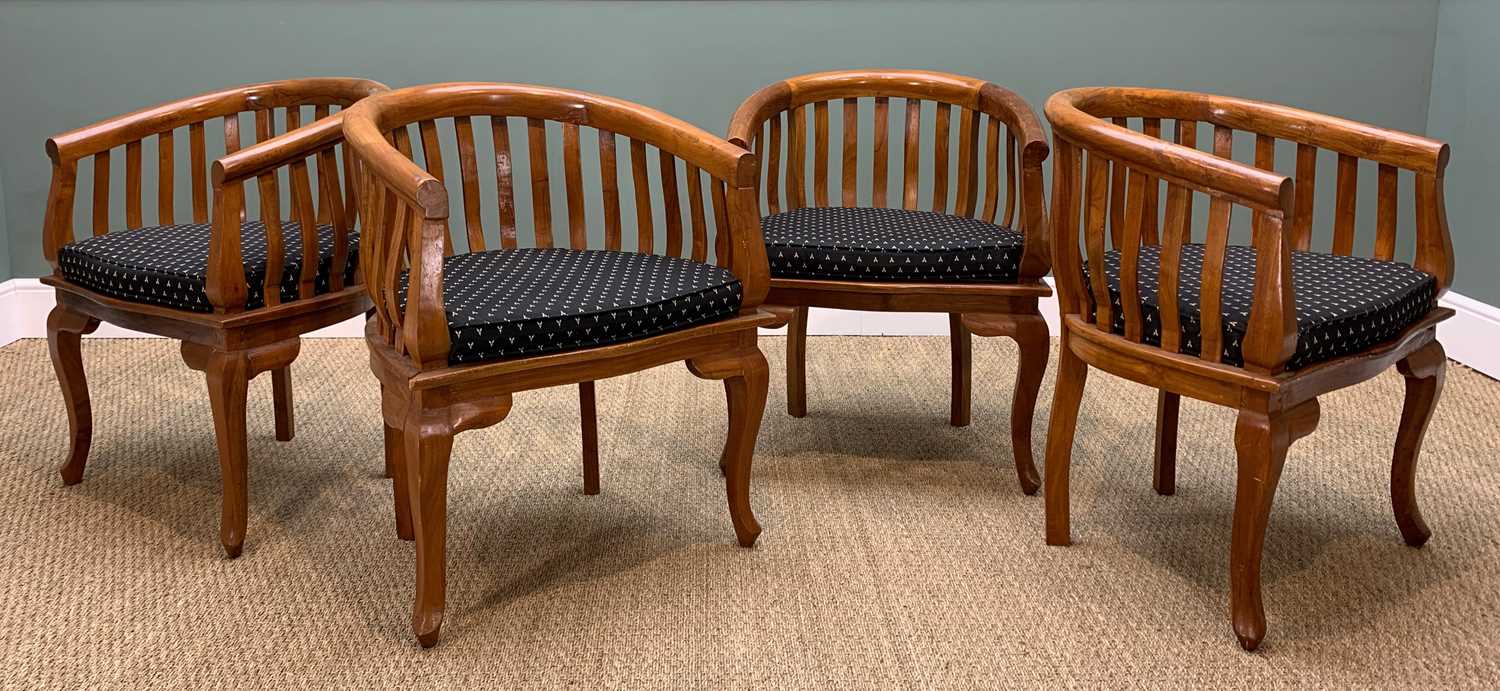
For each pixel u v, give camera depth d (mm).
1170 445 2406
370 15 3268
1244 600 1848
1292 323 1718
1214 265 1768
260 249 2199
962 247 2264
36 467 2559
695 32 3301
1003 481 2510
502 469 2584
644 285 1978
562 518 2340
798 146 2678
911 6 3289
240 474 2135
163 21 3260
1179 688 1770
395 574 2115
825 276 2303
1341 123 2143
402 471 2188
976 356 3363
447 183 3391
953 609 1992
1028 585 2068
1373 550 2195
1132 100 2352
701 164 2072
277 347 2121
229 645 1881
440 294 1725
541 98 2248
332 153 2131
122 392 3041
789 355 2855
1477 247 3178
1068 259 2066
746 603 2012
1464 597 2023
